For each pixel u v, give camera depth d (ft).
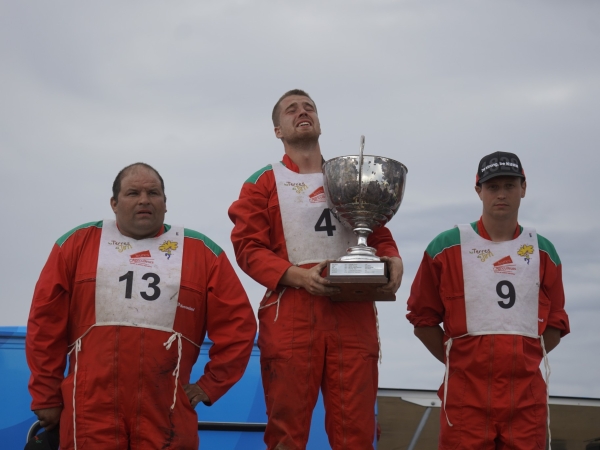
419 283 17.12
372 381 15.28
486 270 16.55
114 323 14.74
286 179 16.08
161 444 14.40
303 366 15.02
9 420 17.17
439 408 19.35
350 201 15.34
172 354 14.87
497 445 16.24
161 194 15.69
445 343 16.72
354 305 15.40
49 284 15.05
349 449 14.89
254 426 17.54
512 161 16.70
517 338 16.11
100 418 14.33
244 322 15.55
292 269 15.08
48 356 14.90
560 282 17.07
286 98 16.89
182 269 15.39
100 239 15.43
